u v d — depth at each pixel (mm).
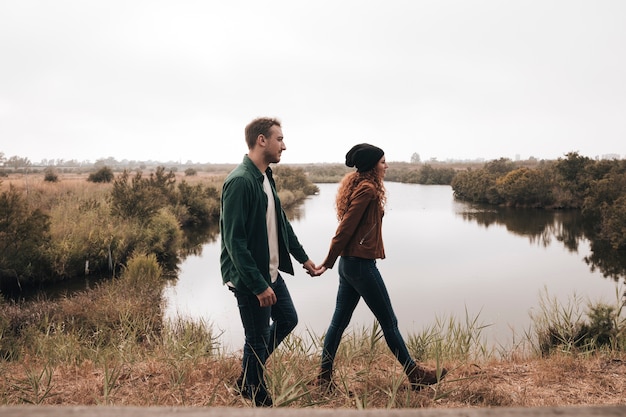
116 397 2848
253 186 2525
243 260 2406
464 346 4383
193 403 2725
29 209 11969
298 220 24375
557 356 3666
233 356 3713
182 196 23625
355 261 2828
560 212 29906
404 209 31797
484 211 30531
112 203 16359
